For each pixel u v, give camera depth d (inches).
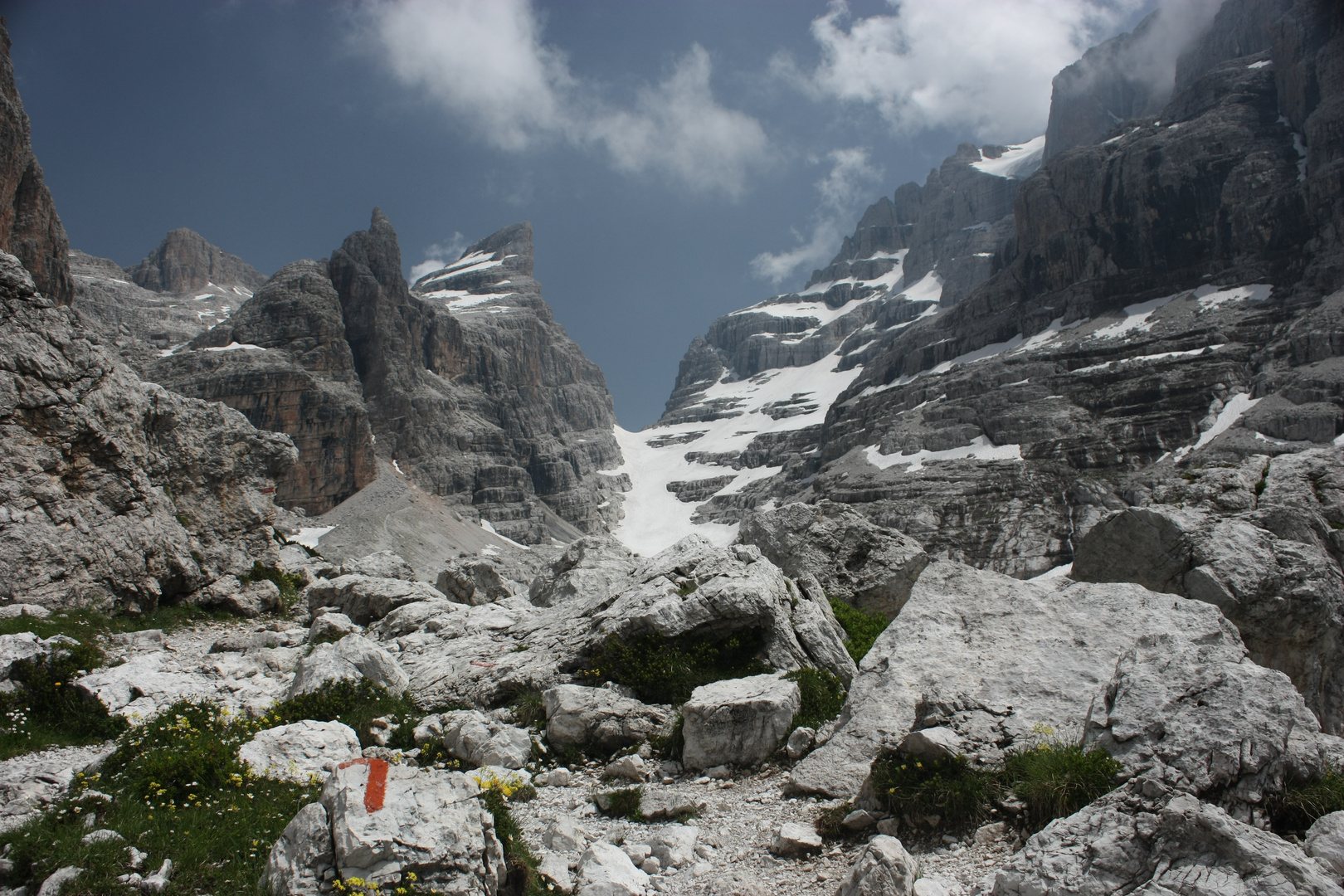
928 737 532.1
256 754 621.6
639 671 785.6
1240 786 420.5
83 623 1094.4
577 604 984.9
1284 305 6688.0
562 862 501.7
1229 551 1005.8
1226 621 627.5
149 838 489.7
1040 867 397.1
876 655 671.1
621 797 606.9
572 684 775.1
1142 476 5782.5
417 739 730.2
